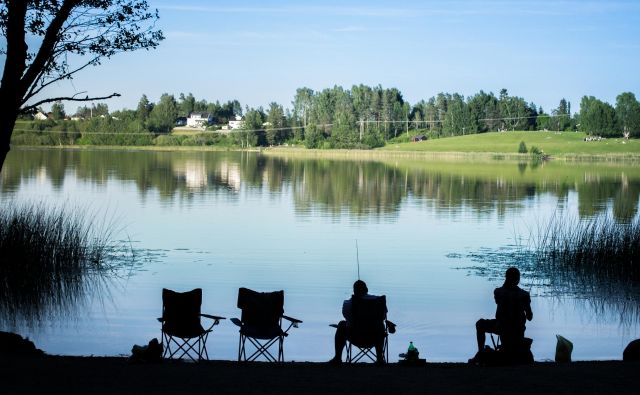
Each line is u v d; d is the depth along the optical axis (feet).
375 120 545.85
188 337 32.68
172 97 538.88
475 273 67.05
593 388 24.34
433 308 52.60
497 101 572.51
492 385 25.11
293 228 99.91
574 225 102.01
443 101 591.37
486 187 182.09
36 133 442.91
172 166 261.85
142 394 23.57
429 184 191.72
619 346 42.75
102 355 38.32
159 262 71.26
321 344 41.98
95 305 52.13
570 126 548.31
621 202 141.79
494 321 31.83
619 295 58.70
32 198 132.98
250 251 78.74
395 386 25.20
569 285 62.90
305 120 559.79
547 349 41.81
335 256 76.07
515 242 87.61
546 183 197.06
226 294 56.75
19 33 31.35
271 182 193.77
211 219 109.40
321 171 251.60
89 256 72.84
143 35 36.88
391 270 68.28
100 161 284.61
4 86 31.40
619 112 454.81
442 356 39.73
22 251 64.69
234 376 27.20
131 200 136.36
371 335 31.76
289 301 54.44
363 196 153.69
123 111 512.63
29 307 51.29
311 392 24.20
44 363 28.96
